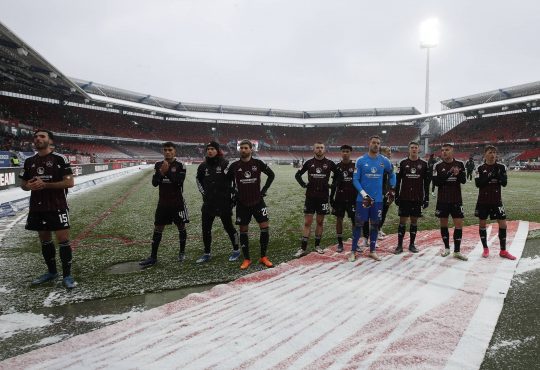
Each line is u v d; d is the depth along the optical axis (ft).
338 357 6.91
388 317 8.63
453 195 14.05
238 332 7.93
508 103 135.74
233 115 196.34
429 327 8.07
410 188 14.82
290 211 27.40
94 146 143.95
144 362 6.78
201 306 9.36
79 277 12.19
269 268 12.92
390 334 7.79
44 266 13.51
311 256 14.55
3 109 110.63
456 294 10.08
